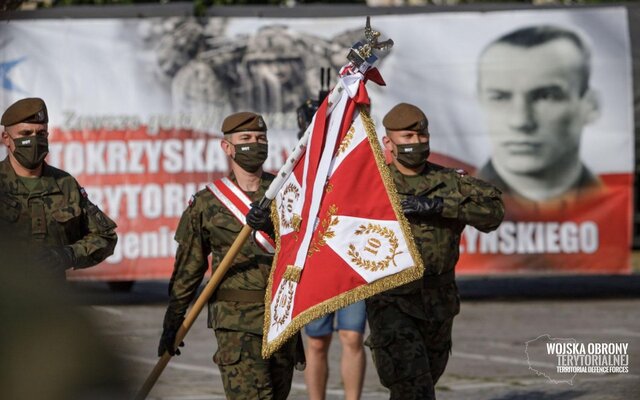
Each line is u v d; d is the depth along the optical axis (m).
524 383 11.06
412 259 6.57
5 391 4.04
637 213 18.12
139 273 17.72
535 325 15.45
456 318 16.38
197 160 17.72
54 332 4.20
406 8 17.75
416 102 17.75
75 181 7.38
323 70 9.80
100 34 17.61
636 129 17.78
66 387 4.16
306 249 6.68
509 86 17.75
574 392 10.52
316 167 6.72
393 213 6.64
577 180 17.83
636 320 15.87
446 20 17.75
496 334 14.63
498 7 17.77
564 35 17.77
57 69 17.53
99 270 17.64
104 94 17.62
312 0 25.06
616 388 10.66
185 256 7.30
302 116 9.68
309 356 8.96
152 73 17.69
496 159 17.80
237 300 7.15
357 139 6.74
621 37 17.77
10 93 17.41
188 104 17.69
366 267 6.61
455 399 10.30
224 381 7.17
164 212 17.72
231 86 17.69
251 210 6.90
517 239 17.86
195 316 7.17
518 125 17.77
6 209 6.70
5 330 4.10
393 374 7.36
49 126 17.56
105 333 4.34
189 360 12.84
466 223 7.64
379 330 7.43
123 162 17.67
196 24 17.67
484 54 17.78
